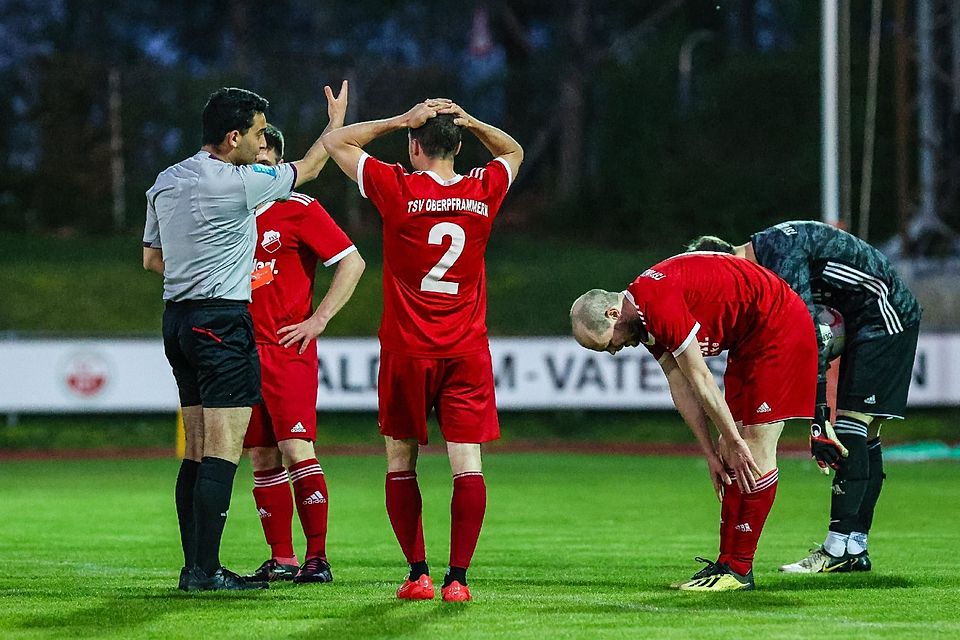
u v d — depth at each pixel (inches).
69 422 2864.2
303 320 895.7
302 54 5285.4
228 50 5551.2
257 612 705.0
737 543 820.0
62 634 644.7
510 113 4891.7
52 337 2652.6
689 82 4571.9
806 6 5093.5
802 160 4212.6
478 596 773.9
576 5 4808.1
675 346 764.6
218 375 781.3
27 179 4168.3
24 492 1798.7
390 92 4426.7
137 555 1093.8
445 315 749.9
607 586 848.3
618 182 4313.5
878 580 868.6
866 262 903.7
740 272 797.2
